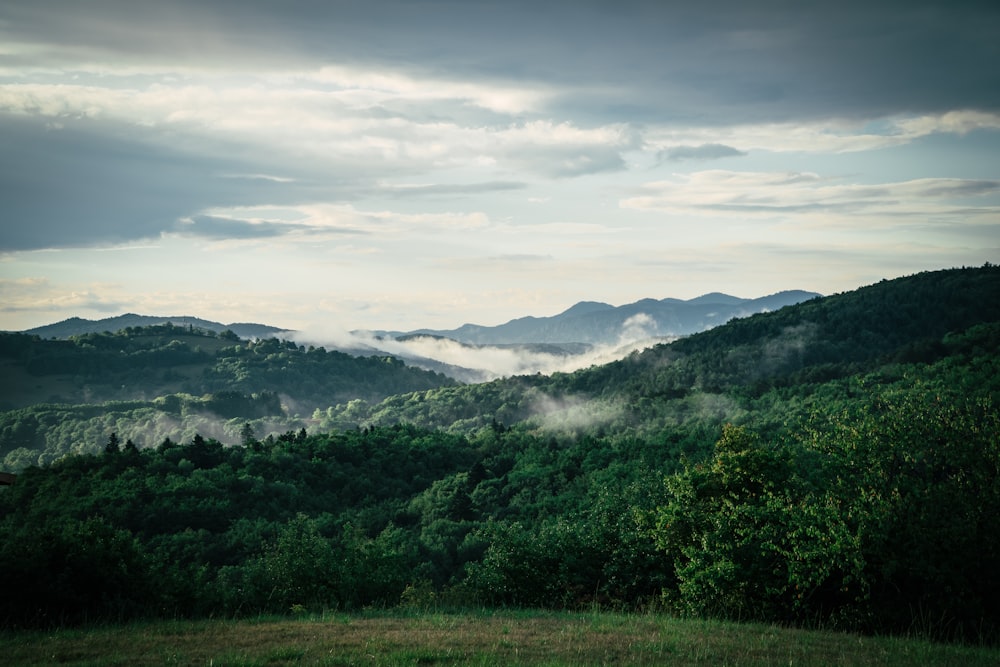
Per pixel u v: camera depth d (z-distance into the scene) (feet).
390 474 458.09
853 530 57.82
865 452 65.46
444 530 319.27
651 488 103.14
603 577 77.97
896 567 55.01
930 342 588.50
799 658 43.55
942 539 55.77
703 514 73.36
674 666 40.86
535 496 369.09
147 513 317.63
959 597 54.39
